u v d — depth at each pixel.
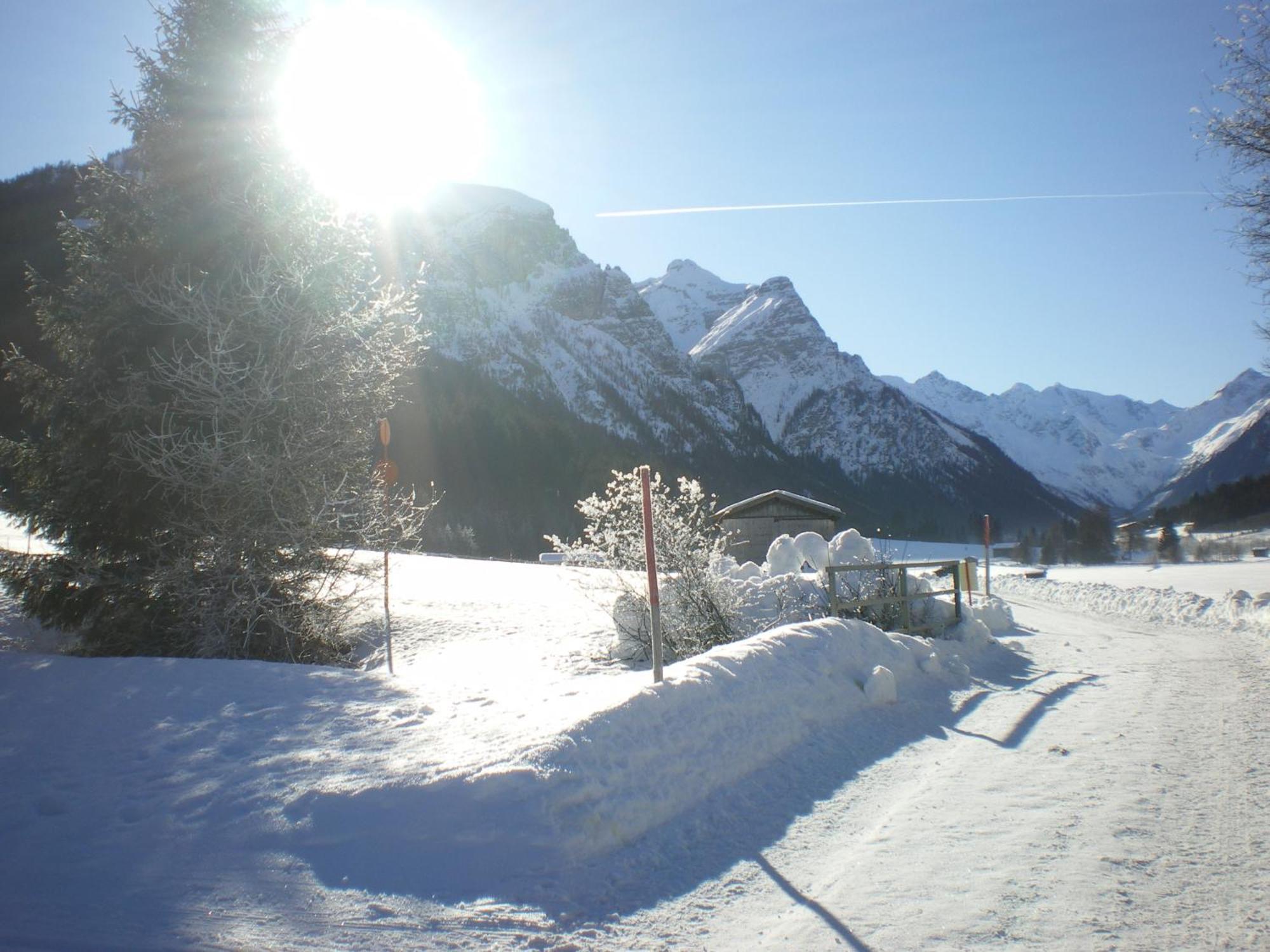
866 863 4.66
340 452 12.76
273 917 4.02
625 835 4.90
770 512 34.69
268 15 14.16
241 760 6.02
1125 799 5.68
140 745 6.48
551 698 7.60
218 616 11.80
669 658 11.70
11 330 54.84
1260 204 14.17
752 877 4.48
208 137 13.51
